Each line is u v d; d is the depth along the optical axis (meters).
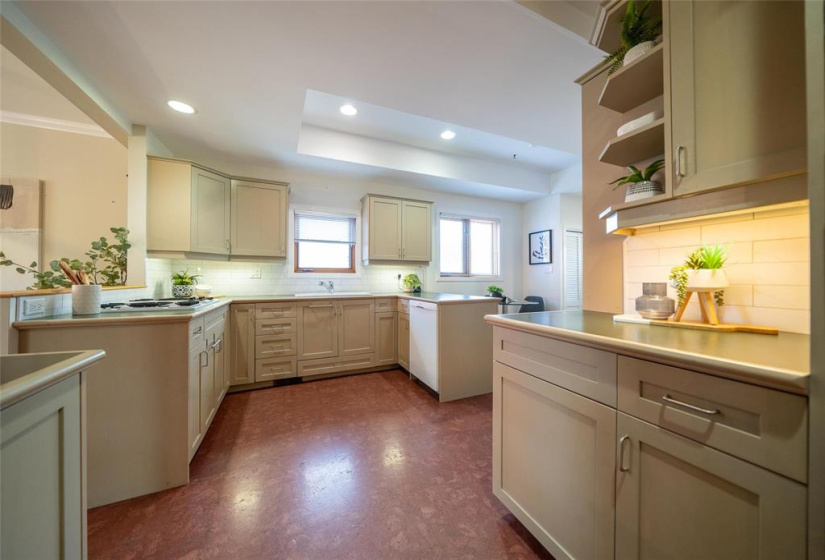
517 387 1.28
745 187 0.90
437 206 4.61
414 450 1.90
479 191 4.57
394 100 2.26
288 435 2.08
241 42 1.65
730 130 0.89
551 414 1.11
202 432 1.90
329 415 2.38
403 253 3.86
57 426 0.72
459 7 1.47
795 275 1.03
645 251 1.48
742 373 0.64
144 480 1.52
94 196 2.95
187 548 1.21
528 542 1.25
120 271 2.45
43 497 0.67
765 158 0.83
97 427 1.46
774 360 0.66
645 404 0.83
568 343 1.05
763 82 0.83
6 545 0.57
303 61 1.81
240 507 1.43
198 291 2.80
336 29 1.58
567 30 1.61
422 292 4.04
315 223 3.83
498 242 5.07
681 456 0.75
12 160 2.77
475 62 1.86
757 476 0.63
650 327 1.13
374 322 3.43
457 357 2.70
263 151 3.04
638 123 1.23
